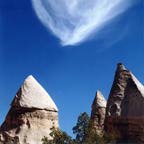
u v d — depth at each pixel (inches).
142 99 1817.2
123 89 1892.2
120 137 1814.7
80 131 1822.1
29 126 2057.1
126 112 1833.2
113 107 1871.3
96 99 2610.7
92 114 2568.9
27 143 2007.9
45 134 2055.9
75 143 1812.3
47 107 2119.8
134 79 1879.9
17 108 2090.3
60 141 1844.2
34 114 2084.2
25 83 2144.4
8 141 2028.8
